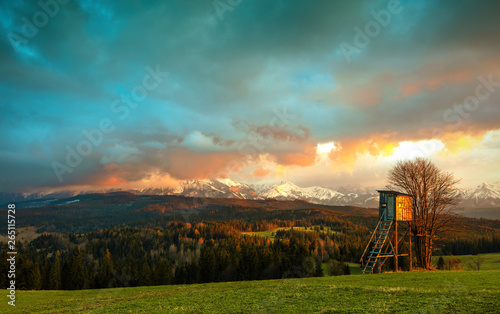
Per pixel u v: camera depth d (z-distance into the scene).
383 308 18.91
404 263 63.97
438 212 49.34
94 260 168.00
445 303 19.20
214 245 172.50
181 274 105.94
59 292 46.91
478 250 132.00
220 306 22.91
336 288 26.89
